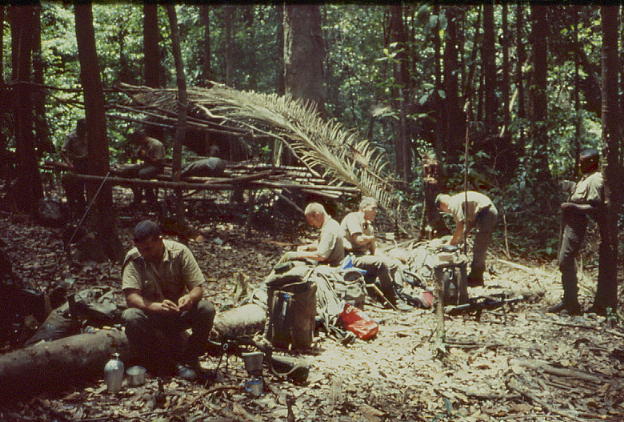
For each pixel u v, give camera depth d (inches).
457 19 466.0
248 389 185.3
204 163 415.8
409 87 499.2
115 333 197.9
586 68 563.5
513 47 583.2
